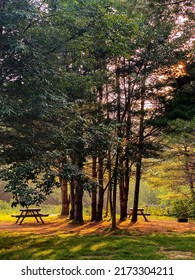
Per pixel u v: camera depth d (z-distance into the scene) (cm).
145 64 1138
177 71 1114
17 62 681
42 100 672
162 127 1179
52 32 762
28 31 712
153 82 1172
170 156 1370
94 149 876
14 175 626
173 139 1036
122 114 1213
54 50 795
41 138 749
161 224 1290
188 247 759
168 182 1886
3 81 711
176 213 1742
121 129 1134
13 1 664
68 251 688
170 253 693
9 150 711
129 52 993
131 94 1174
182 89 1033
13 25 635
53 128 753
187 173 1731
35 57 690
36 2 730
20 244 787
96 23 771
